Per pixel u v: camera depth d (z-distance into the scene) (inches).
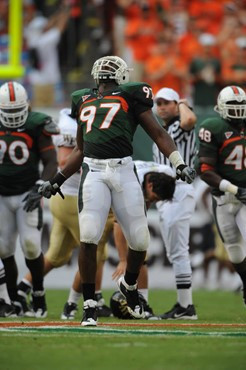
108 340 785.6
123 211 906.7
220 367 648.4
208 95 1964.8
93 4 2092.8
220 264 1722.4
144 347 740.0
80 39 2086.6
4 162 1094.4
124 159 904.9
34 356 693.9
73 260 1707.7
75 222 1149.1
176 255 1136.2
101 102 909.8
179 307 1124.5
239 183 1099.3
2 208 1110.4
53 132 1091.9
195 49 2038.6
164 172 1104.2
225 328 924.0
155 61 2049.7
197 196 1728.6
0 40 1980.8
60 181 948.6
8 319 1051.9
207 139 1091.9
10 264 1136.2
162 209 1149.1
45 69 2070.6
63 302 1391.5
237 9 2158.0
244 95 1082.1
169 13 2124.8
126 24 2107.5
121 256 1103.0
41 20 2129.7
